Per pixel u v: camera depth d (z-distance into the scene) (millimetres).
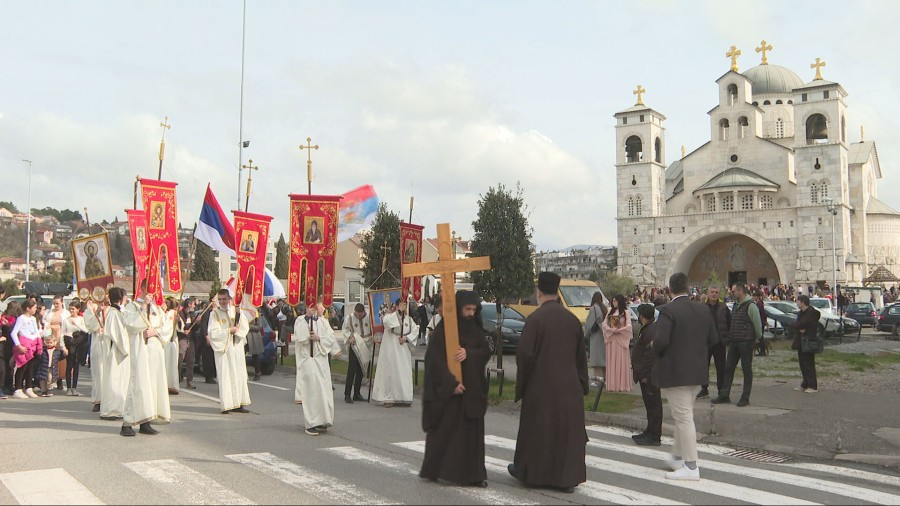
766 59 75938
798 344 14344
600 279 68812
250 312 12852
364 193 24500
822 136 62250
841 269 57031
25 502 6492
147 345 10594
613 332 14648
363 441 9891
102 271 13961
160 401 10781
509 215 43344
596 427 11570
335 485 7281
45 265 127125
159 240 13625
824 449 9625
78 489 6969
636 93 67125
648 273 64125
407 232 17938
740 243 64812
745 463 8992
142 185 13336
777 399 13438
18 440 9570
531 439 7340
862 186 70688
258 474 7715
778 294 48219
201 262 73188
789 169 62719
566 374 7402
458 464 7328
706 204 64562
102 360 12031
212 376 18016
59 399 14516
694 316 8109
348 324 14516
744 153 65000
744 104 65375
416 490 7145
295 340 10672
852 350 24078
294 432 10562
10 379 15070
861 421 11328
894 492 7602
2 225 136875
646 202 65125
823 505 6930
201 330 17688
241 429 10758
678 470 7938
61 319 15414
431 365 7488
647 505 6809
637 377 10195
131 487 7070
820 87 58719
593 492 7273
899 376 16703
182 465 8102
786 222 59469
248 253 16781
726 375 13172
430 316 32375
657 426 10109
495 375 17812
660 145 67938
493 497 6969
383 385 13914
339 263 69625
